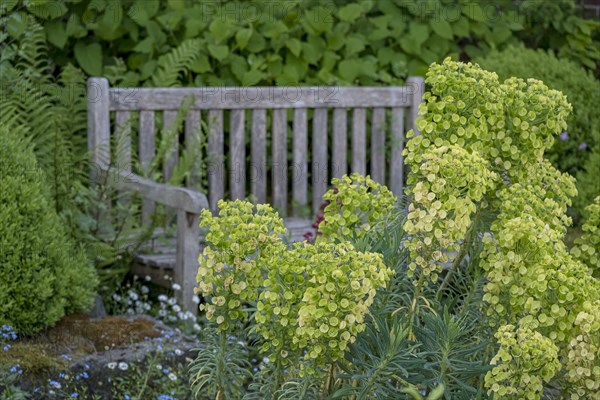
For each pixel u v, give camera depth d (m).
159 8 8.48
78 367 5.36
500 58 9.01
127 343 5.68
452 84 3.74
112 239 7.01
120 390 5.40
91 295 5.99
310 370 3.62
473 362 3.64
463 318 3.82
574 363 3.57
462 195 3.63
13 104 7.04
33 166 5.88
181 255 6.57
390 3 9.11
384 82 8.95
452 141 3.72
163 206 7.31
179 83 7.93
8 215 5.51
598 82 8.88
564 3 9.90
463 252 4.03
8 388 5.02
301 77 8.55
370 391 3.66
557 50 10.24
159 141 7.72
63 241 5.89
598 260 4.17
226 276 3.80
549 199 3.86
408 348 3.72
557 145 8.59
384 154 8.23
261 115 7.79
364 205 4.06
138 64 8.20
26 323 5.55
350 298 3.46
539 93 3.91
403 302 4.06
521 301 3.61
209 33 8.25
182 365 5.62
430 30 9.19
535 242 3.57
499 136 3.83
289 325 3.63
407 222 3.59
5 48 7.24
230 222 3.77
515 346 3.41
